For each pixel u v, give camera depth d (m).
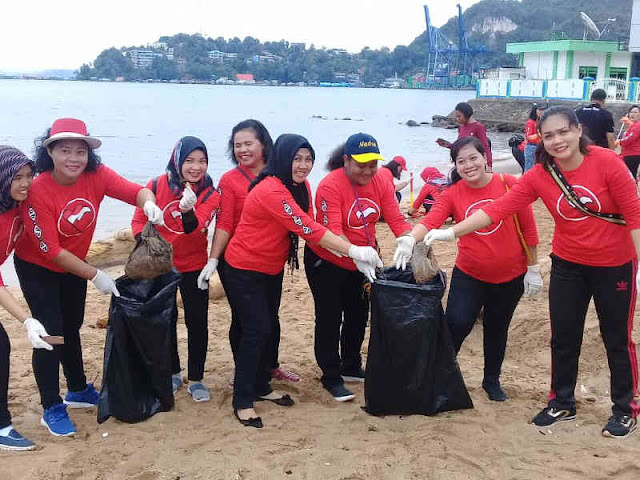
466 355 6.07
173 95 103.69
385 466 3.95
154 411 4.64
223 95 109.75
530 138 12.63
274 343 5.27
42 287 4.41
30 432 4.44
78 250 4.56
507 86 41.94
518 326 6.33
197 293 4.90
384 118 56.72
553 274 4.43
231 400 5.01
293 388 5.26
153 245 4.40
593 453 4.10
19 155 3.98
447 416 4.61
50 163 4.28
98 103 70.88
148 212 4.36
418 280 4.48
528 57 44.59
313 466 3.93
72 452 4.10
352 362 5.37
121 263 9.59
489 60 173.00
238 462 3.98
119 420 4.54
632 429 4.33
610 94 34.72
